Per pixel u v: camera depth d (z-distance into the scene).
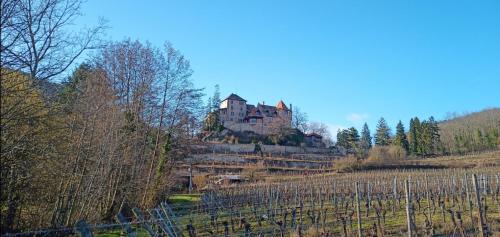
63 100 18.27
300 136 105.00
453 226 16.78
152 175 29.66
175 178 36.38
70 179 17.41
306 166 80.75
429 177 47.62
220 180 62.19
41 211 16.55
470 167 70.44
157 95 31.55
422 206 25.86
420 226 17.72
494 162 72.81
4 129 12.86
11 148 13.30
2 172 13.64
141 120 29.81
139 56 30.92
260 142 95.56
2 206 14.03
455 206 24.67
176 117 32.88
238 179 64.75
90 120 19.83
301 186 44.12
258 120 109.12
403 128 107.69
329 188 39.53
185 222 22.16
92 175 18.83
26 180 14.72
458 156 91.25
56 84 15.87
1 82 12.73
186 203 34.38
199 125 35.69
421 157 95.62
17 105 13.34
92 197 20.06
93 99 20.80
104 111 21.31
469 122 152.75
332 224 19.55
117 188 23.48
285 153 90.19
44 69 14.69
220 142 90.75
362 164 78.75
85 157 18.70
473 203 24.22
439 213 22.12
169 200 36.88
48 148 15.57
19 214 15.36
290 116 123.12
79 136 19.20
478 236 14.70
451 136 120.81
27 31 14.10
